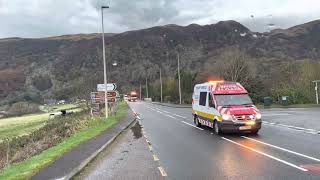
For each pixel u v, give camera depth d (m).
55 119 42.56
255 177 10.12
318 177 9.95
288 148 14.98
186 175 10.65
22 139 26.42
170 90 98.88
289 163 11.90
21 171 11.54
